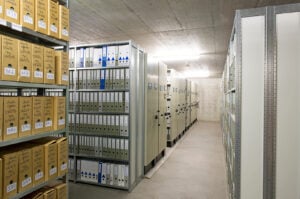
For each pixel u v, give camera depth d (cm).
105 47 306
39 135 150
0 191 122
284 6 156
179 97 669
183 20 376
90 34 463
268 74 158
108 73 306
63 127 173
